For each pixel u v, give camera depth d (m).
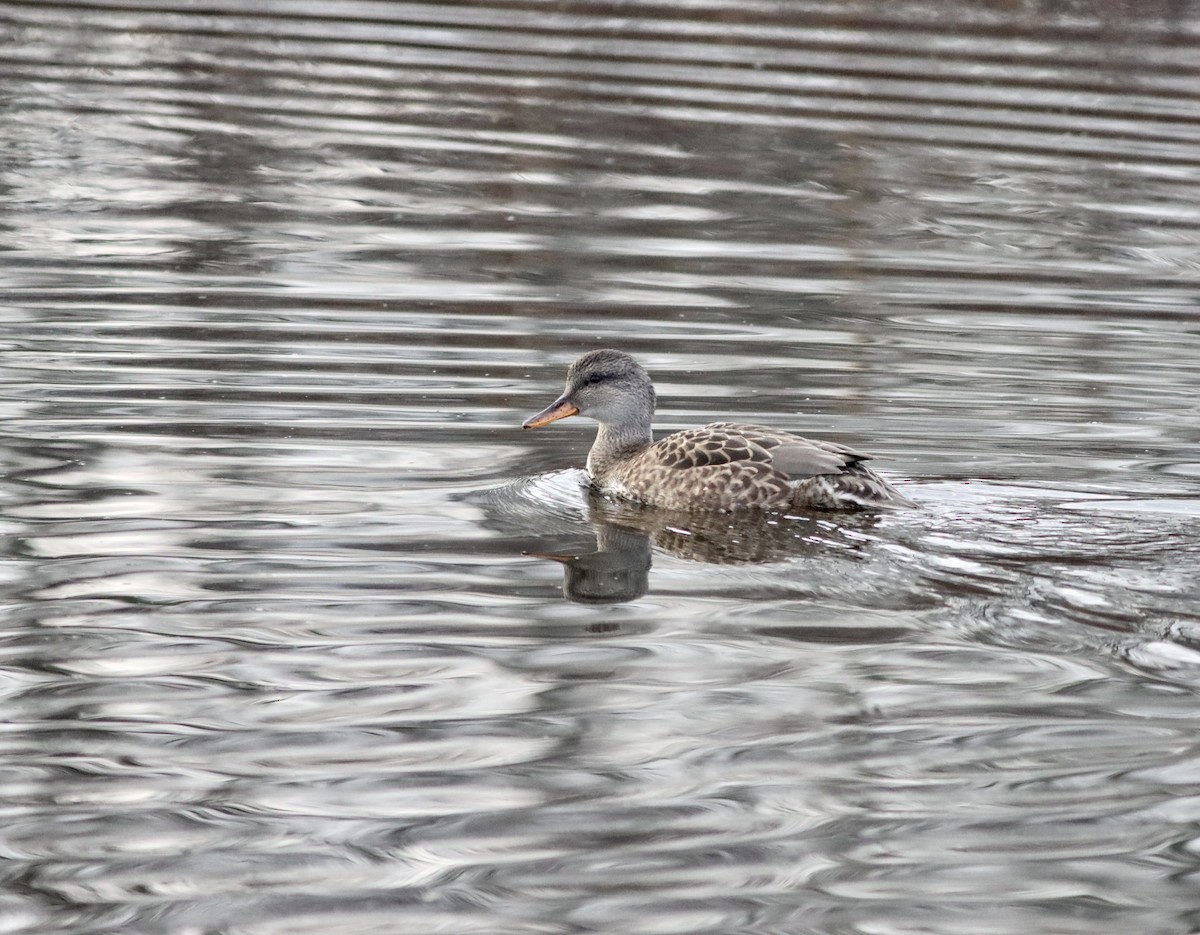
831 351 18.69
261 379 17.17
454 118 28.67
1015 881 8.43
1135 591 12.09
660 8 36.03
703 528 13.84
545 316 19.70
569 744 9.77
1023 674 10.73
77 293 19.73
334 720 10.02
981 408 16.88
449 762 9.53
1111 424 16.39
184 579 12.16
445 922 8.04
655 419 16.45
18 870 8.45
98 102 28.89
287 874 8.43
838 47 33.28
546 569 12.71
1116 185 26.30
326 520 13.57
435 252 22.16
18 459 14.63
